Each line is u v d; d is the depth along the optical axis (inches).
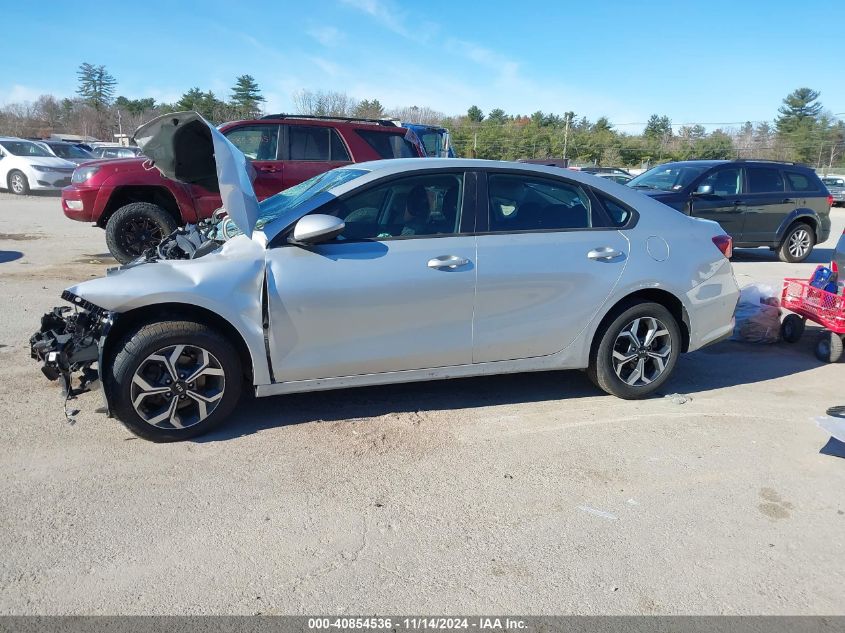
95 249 416.8
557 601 107.5
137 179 327.9
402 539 122.9
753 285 277.0
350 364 162.2
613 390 189.0
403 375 168.9
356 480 142.9
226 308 151.2
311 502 133.9
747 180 445.4
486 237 170.4
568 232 179.3
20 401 175.6
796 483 147.7
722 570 116.5
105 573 110.7
